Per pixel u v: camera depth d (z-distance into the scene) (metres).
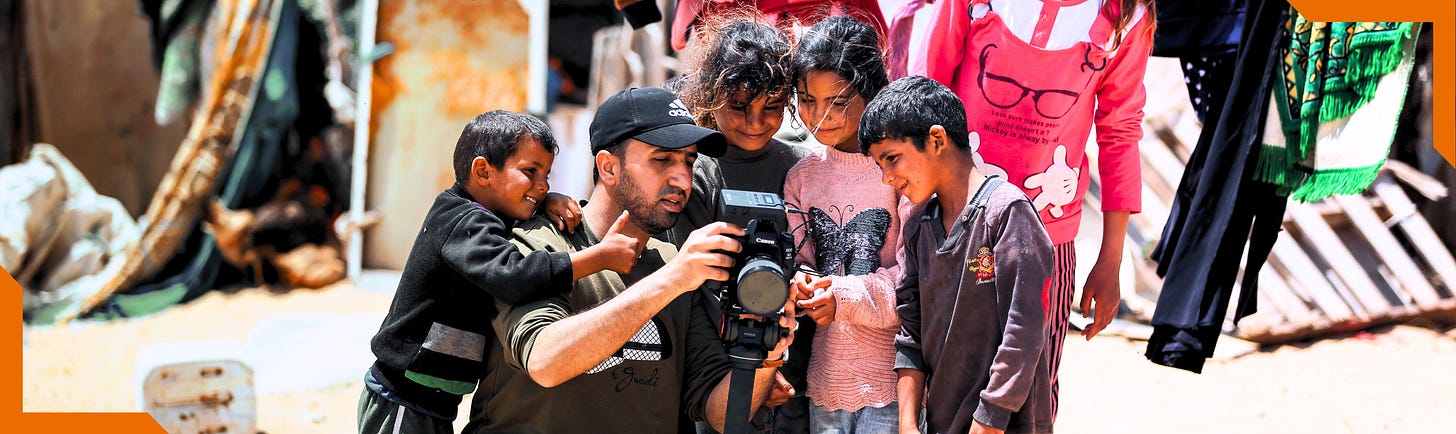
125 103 10.60
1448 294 6.25
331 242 8.95
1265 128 3.31
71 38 10.47
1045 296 2.51
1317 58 3.26
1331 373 5.58
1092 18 3.03
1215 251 3.35
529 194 2.64
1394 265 6.37
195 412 4.86
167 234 8.27
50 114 10.43
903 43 3.46
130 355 6.87
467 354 2.63
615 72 8.44
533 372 2.32
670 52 7.72
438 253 2.61
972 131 3.10
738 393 2.38
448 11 8.55
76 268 8.20
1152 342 3.54
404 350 2.66
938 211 2.67
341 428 5.23
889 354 2.87
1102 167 3.27
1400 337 6.00
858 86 2.83
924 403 2.80
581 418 2.50
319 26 8.70
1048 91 3.06
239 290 8.46
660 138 2.46
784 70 2.93
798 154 3.16
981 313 2.59
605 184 2.57
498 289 2.38
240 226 8.44
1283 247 6.52
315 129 9.24
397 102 8.62
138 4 10.02
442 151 8.62
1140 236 6.93
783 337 2.49
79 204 8.41
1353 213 6.61
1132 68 3.15
